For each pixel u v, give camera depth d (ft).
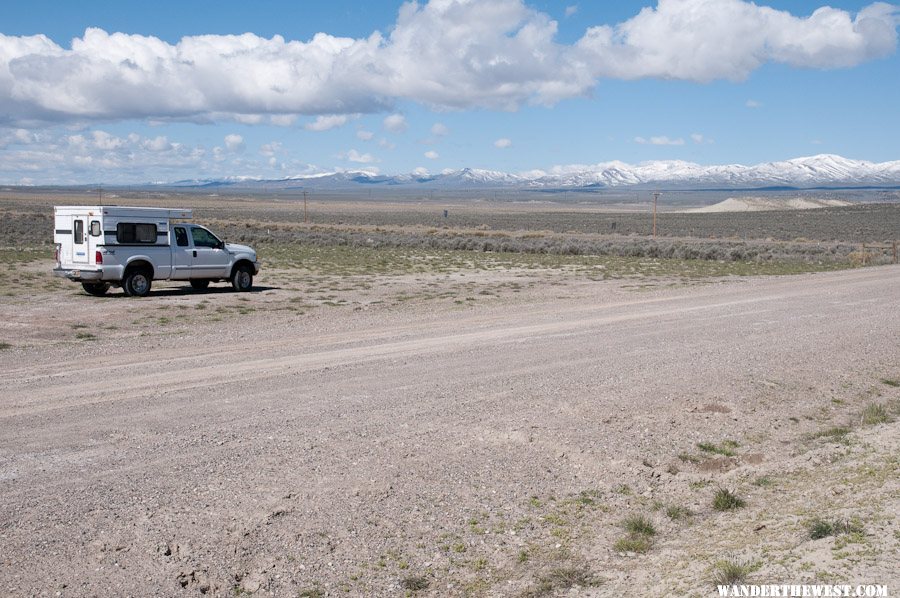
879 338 55.57
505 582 19.51
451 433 30.55
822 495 24.79
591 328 58.95
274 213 547.08
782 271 134.41
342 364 44.24
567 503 24.57
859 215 514.27
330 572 19.48
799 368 45.27
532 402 35.63
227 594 18.31
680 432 32.58
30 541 20.16
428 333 56.39
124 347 49.78
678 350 49.55
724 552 20.16
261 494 23.68
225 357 46.37
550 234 317.42
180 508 22.48
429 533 21.84
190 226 81.87
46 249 153.99
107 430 30.19
